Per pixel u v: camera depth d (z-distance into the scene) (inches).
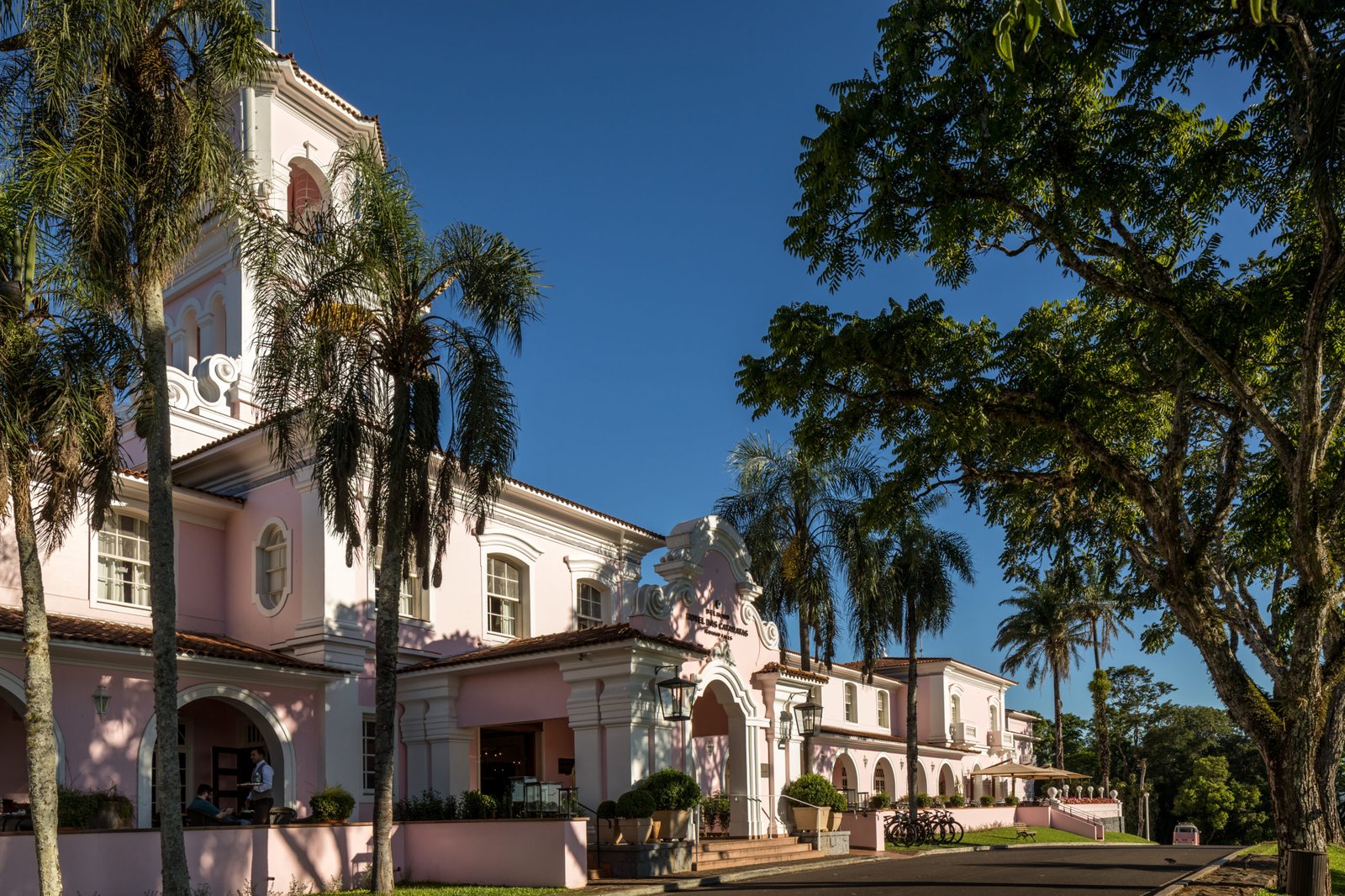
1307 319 527.5
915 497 713.0
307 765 831.1
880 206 585.3
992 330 673.0
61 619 743.1
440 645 946.1
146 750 741.9
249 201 626.8
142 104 541.0
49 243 500.1
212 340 1120.2
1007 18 202.2
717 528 979.3
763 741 999.0
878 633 1279.5
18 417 484.4
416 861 751.7
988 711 2230.6
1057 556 791.7
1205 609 615.8
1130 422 754.8
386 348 672.4
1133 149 555.2
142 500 874.8
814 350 620.4
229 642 869.2
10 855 548.1
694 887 713.6
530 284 679.7
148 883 607.8
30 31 496.7
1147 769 3070.9
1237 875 700.0
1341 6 472.1
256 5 564.4
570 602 1102.4
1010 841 1481.3
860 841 1079.0
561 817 706.2
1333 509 568.7
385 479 674.2
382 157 714.2
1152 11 503.8
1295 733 574.9
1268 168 566.9
